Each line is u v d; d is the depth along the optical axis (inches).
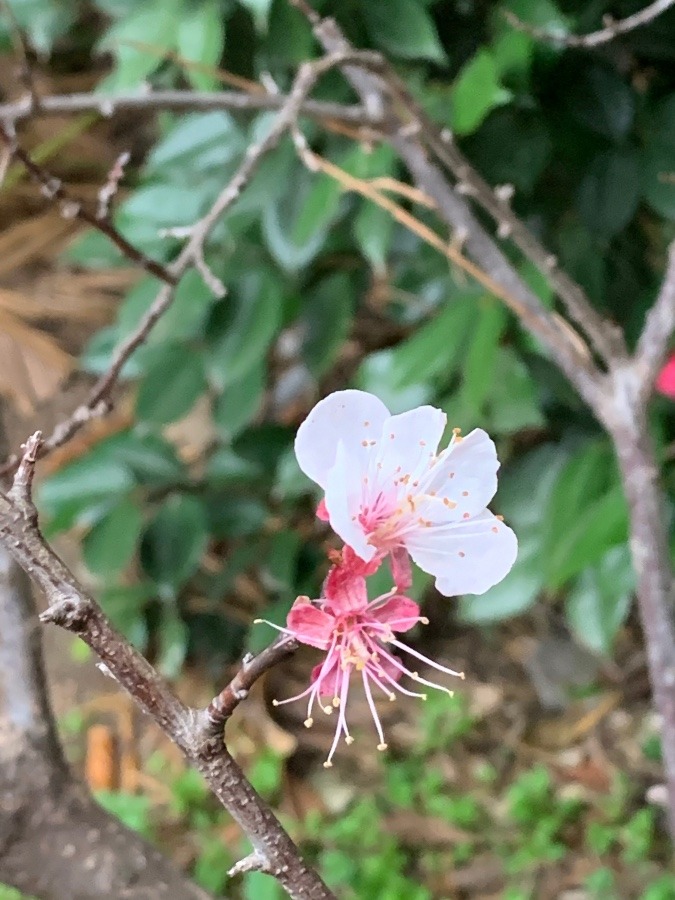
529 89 11.6
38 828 8.1
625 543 11.7
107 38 11.8
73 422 8.5
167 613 16.6
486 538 5.1
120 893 8.1
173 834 15.7
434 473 5.1
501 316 11.6
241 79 11.9
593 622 13.0
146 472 15.8
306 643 5.0
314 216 11.6
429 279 14.2
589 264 13.0
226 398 14.6
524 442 16.2
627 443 9.3
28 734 8.3
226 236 13.3
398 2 10.7
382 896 14.5
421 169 10.3
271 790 16.3
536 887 15.1
